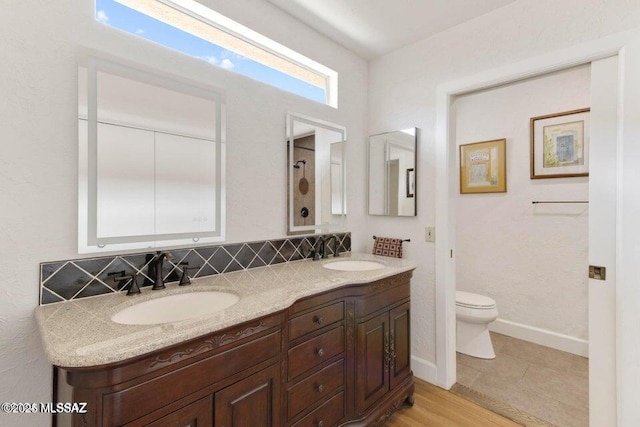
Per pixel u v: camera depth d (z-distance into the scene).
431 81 2.14
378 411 1.63
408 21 1.97
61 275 1.16
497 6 1.81
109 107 1.26
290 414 1.25
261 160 1.81
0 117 1.05
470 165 3.06
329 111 2.22
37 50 1.11
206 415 0.96
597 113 1.51
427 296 2.16
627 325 1.41
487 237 2.96
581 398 1.91
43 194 1.12
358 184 2.47
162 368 0.87
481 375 2.19
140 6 1.45
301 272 1.68
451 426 1.69
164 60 1.42
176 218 1.45
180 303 1.34
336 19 1.96
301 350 1.31
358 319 1.56
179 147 1.46
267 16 1.81
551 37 1.64
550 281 2.61
